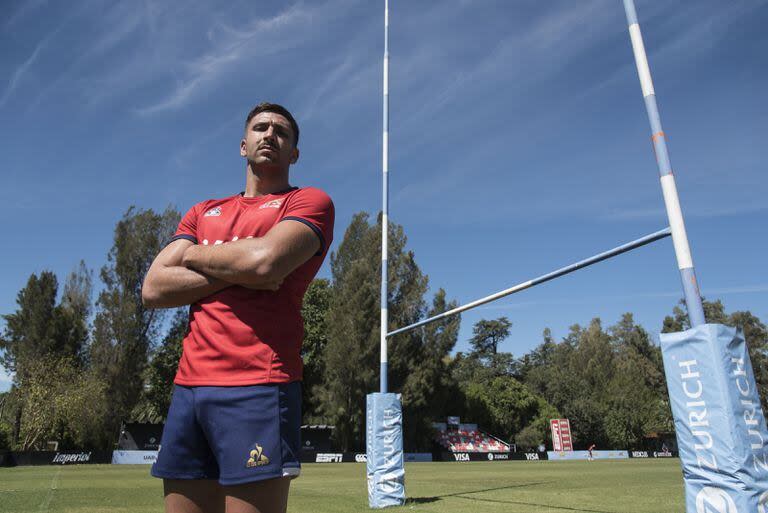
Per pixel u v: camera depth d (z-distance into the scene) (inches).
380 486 359.3
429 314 1503.4
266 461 51.9
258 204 66.5
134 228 1298.0
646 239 226.4
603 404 2038.6
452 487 518.6
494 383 2011.6
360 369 1333.7
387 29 510.3
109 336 1226.6
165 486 59.0
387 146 481.4
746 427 160.7
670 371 176.6
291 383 56.9
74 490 440.1
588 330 2488.9
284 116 73.5
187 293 57.9
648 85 211.5
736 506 155.7
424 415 1435.8
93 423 1160.2
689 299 186.1
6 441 1162.6
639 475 739.4
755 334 2177.7
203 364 55.7
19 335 1314.0
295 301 61.4
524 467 1031.6
